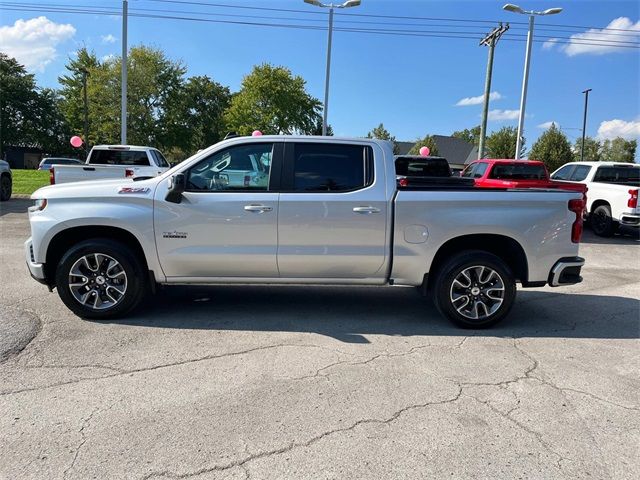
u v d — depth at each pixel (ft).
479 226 15.97
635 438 9.93
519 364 13.57
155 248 15.87
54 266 16.53
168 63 174.19
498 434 9.95
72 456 8.87
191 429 9.84
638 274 27.20
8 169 51.62
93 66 180.04
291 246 15.97
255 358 13.50
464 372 12.93
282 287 21.56
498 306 16.33
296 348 14.33
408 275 16.37
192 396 11.21
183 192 15.78
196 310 17.78
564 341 15.58
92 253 15.76
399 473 8.61
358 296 20.43
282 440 9.54
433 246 16.07
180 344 14.38
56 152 208.03
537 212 16.14
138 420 10.13
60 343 14.19
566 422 10.50
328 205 15.80
